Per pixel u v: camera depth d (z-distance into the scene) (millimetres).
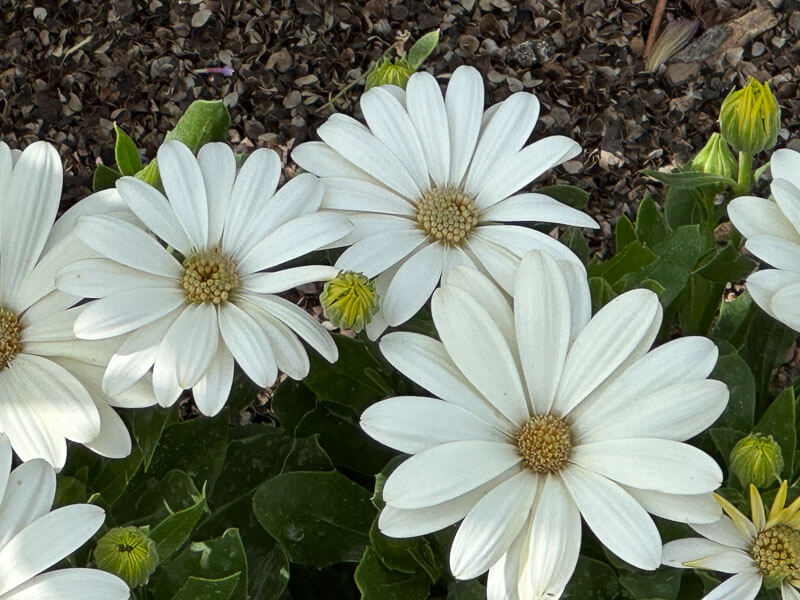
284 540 322
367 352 348
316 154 320
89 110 522
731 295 487
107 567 277
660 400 273
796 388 348
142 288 288
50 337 291
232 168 308
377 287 311
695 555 274
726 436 309
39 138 513
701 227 372
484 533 265
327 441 363
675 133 527
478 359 279
